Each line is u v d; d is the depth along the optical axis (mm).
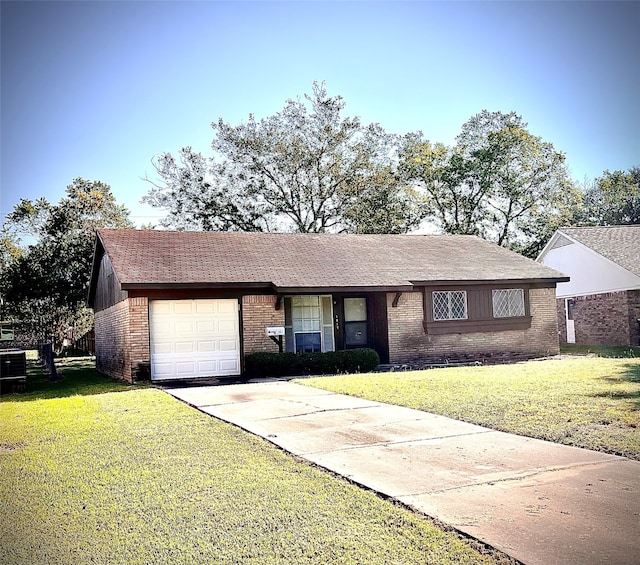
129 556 4422
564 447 6992
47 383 16828
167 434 8281
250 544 4539
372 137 37469
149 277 15375
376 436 7867
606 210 41344
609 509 4980
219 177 36844
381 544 4457
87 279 26609
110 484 6070
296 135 36406
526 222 37312
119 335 16906
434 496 5414
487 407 9383
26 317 31141
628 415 8273
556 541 4375
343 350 17094
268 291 16672
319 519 4984
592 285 24938
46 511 5363
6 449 7746
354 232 36219
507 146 36406
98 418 9688
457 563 4125
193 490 5801
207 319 16188
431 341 18891
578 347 23156
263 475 6227
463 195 37688
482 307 19531
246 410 10070
